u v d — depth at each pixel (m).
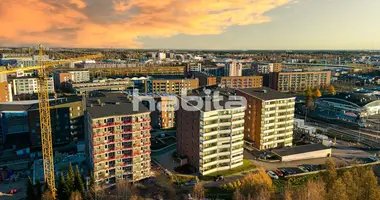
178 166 124.50
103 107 112.12
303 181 112.31
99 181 104.06
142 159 111.56
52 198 95.56
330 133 175.38
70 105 153.25
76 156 130.50
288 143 150.38
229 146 120.00
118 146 106.25
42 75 104.75
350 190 90.00
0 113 146.75
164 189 105.56
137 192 103.25
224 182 111.31
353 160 132.50
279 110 143.75
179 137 134.12
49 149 104.44
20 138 152.88
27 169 128.62
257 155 137.88
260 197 90.12
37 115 144.88
